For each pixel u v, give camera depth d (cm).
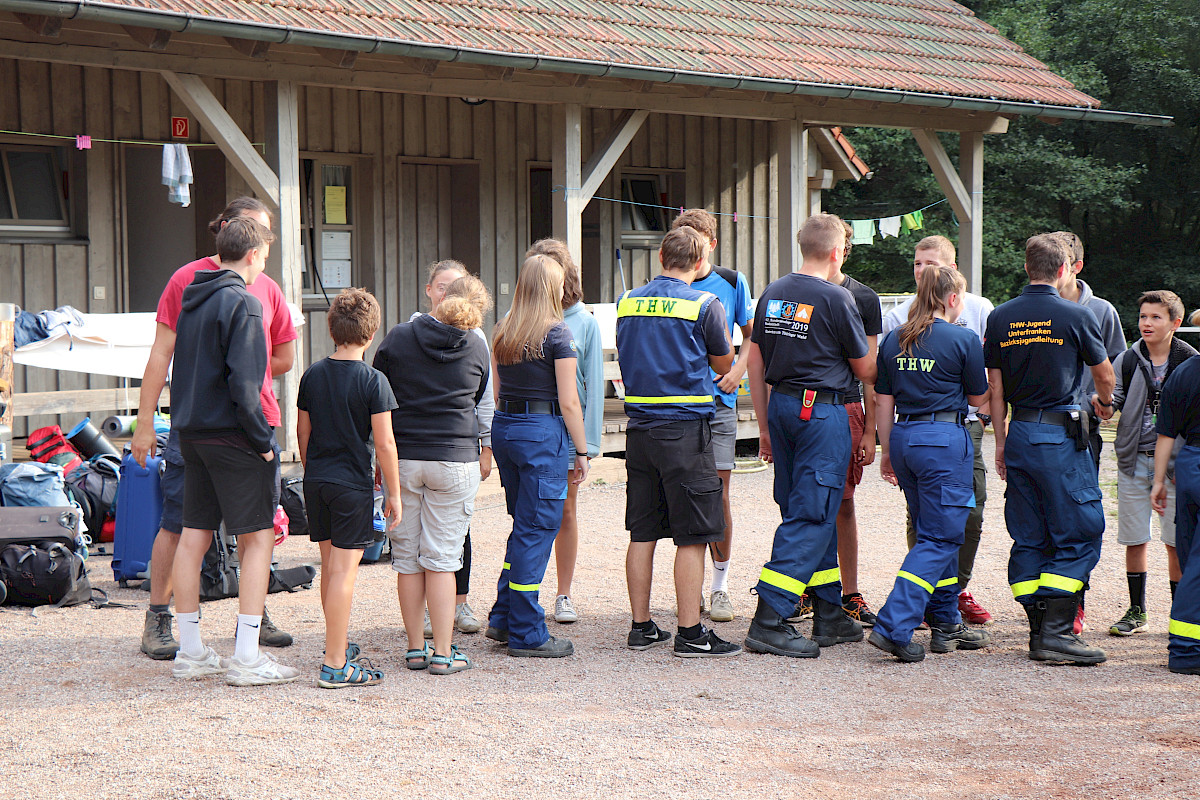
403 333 491
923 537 526
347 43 840
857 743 409
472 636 562
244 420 451
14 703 446
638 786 369
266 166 870
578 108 1045
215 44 843
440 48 884
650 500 531
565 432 528
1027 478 531
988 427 1348
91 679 479
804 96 1182
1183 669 499
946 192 1314
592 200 1334
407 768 382
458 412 488
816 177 1557
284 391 882
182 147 841
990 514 918
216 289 462
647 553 534
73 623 575
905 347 528
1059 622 519
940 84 1209
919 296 533
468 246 1245
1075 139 2950
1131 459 564
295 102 886
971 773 382
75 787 364
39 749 397
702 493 513
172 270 1062
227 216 499
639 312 526
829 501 526
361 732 416
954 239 2747
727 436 585
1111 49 2830
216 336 458
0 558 599
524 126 1272
